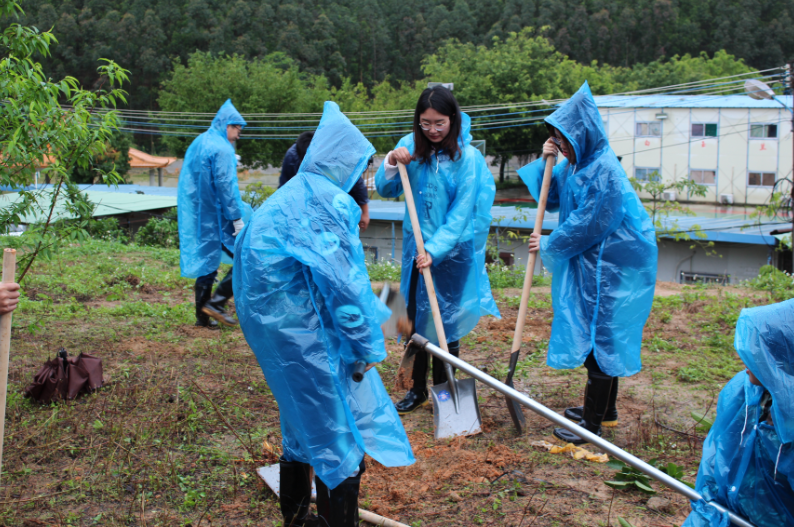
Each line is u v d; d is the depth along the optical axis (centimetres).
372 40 6481
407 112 3916
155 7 5684
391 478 367
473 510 336
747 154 3491
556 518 329
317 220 271
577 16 6731
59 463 373
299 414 271
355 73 6350
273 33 5759
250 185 1598
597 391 412
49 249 509
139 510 329
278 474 356
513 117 4069
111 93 512
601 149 412
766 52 6625
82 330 632
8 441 388
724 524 267
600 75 4769
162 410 443
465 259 455
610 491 357
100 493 344
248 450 378
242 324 279
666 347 623
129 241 1894
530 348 623
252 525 321
